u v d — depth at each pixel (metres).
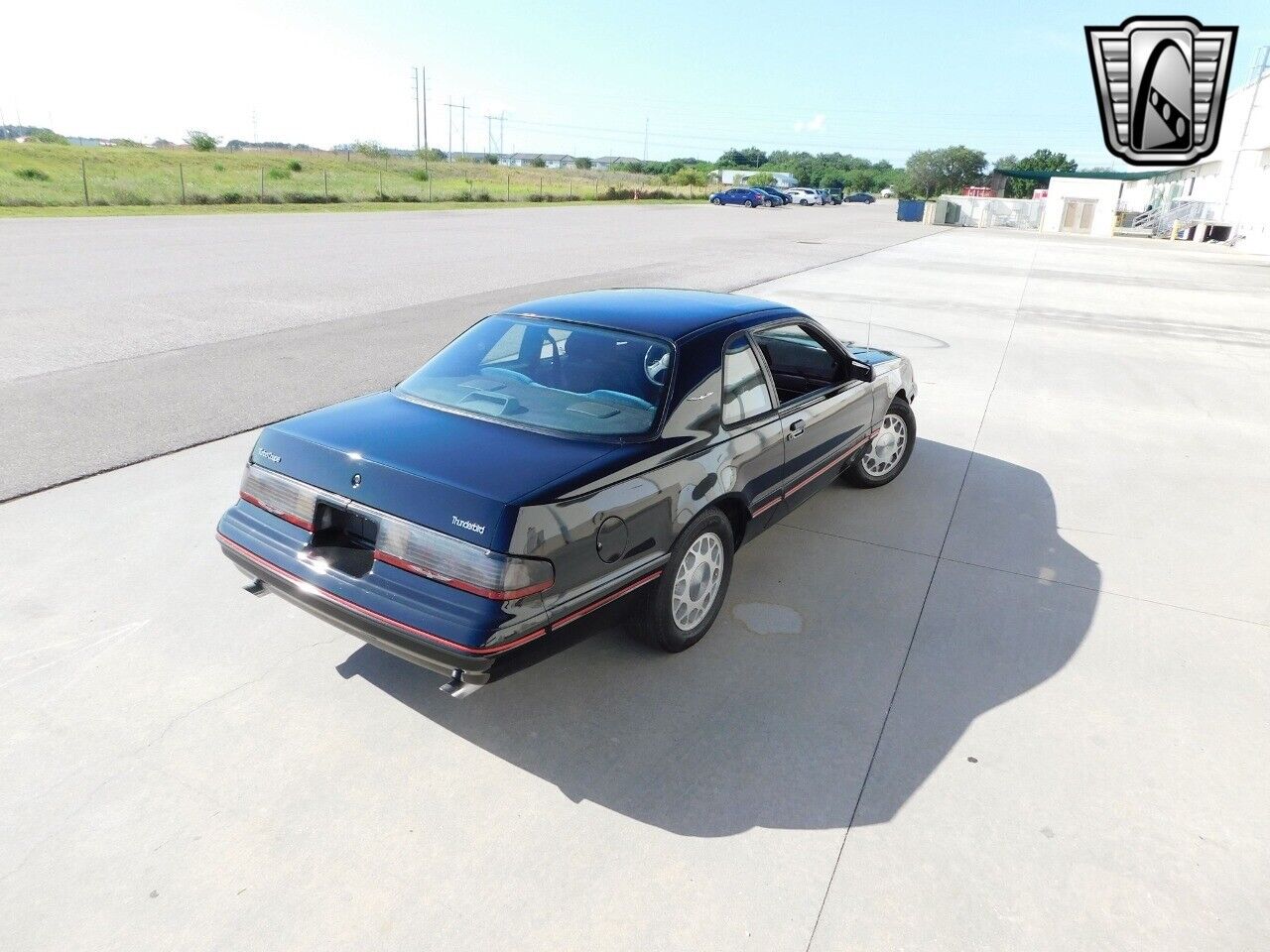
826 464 4.64
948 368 9.52
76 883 2.37
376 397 3.66
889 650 3.73
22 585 3.90
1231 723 3.30
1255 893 2.50
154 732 2.99
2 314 9.97
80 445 5.68
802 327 4.43
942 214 49.12
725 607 4.06
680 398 3.39
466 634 2.64
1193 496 5.78
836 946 2.27
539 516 2.71
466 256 17.88
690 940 2.27
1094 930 2.35
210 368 7.84
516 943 2.24
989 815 2.77
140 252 16.42
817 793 2.84
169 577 4.04
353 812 2.67
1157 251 33.41
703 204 58.00
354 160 73.31
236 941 2.21
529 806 2.72
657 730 3.12
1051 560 4.70
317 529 3.10
